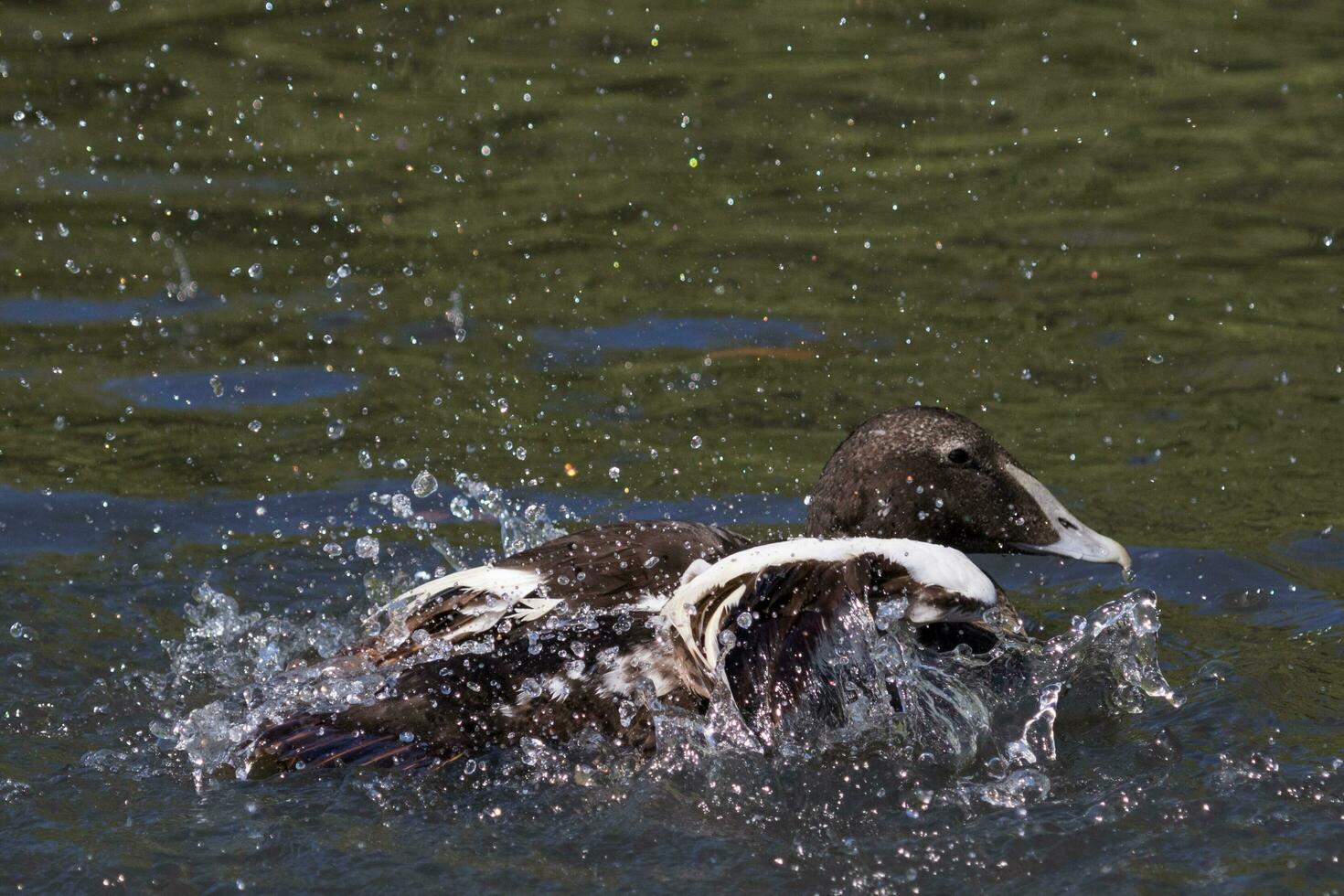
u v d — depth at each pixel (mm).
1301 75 18125
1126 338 12906
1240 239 14695
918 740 7160
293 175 15969
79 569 9531
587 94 17922
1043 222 15133
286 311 13359
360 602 9320
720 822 6547
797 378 12344
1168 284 13836
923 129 17141
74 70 17938
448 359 12602
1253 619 8875
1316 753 7055
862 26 20016
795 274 14148
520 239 14781
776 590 7117
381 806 6621
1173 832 6410
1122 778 6871
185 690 8117
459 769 6848
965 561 7516
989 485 8836
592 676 7094
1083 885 6062
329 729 7039
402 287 13812
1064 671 7984
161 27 19141
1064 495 10562
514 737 6977
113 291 13648
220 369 12367
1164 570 9555
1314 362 12453
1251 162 16266
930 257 14516
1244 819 6480
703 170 16266
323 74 18188
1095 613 8570
